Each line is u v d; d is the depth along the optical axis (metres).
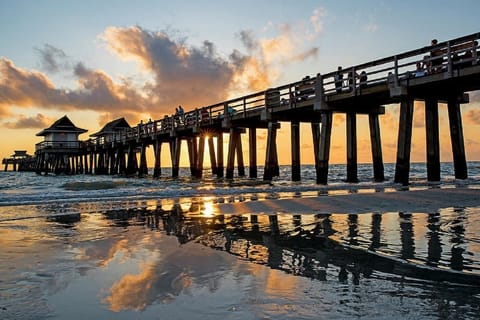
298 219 8.51
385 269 4.67
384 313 3.34
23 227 8.11
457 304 3.54
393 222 7.80
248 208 10.48
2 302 3.75
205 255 5.48
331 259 5.16
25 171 97.62
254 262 5.07
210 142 35.94
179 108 31.66
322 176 18.19
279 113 21.48
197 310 3.46
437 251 5.48
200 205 11.61
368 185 16.81
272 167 21.97
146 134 36.56
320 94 17.81
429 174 16.88
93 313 3.47
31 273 4.71
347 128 19.00
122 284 4.26
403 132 15.55
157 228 7.86
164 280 4.34
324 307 3.48
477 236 6.43
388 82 15.09
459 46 13.80
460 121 17.47
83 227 8.07
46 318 3.39
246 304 3.58
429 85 14.41
